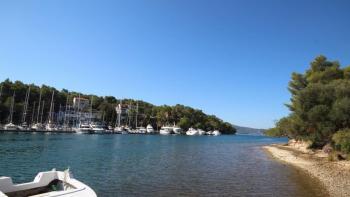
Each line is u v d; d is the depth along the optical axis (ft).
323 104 172.45
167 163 136.87
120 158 151.64
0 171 102.27
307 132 192.75
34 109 448.65
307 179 97.30
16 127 349.61
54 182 56.44
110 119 600.80
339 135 145.48
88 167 116.67
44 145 208.95
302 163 143.43
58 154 158.81
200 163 141.28
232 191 78.59
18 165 116.16
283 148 265.13
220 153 205.67
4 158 133.90
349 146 137.80
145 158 155.74
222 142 386.52
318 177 100.99
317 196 73.05
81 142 259.80
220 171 114.93
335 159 147.64
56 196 45.93
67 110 529.45
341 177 100.68
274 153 208.13
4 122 396.37
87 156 155.22
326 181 93.40
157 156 169.17
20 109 410.72
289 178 99.30
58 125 451.53
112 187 81.15
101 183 86.17
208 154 195.21
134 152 189.06
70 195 47.06
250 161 153.89
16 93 446.60
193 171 113.60
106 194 73.31
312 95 176.65
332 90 173.78
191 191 78.07
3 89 433.07
